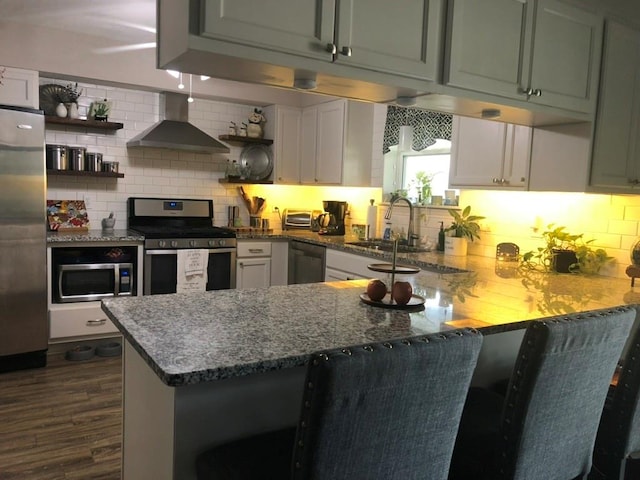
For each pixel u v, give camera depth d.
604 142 2.79
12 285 3.62
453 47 2.11
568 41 2.53
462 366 1.18
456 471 1.58
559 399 1.41
